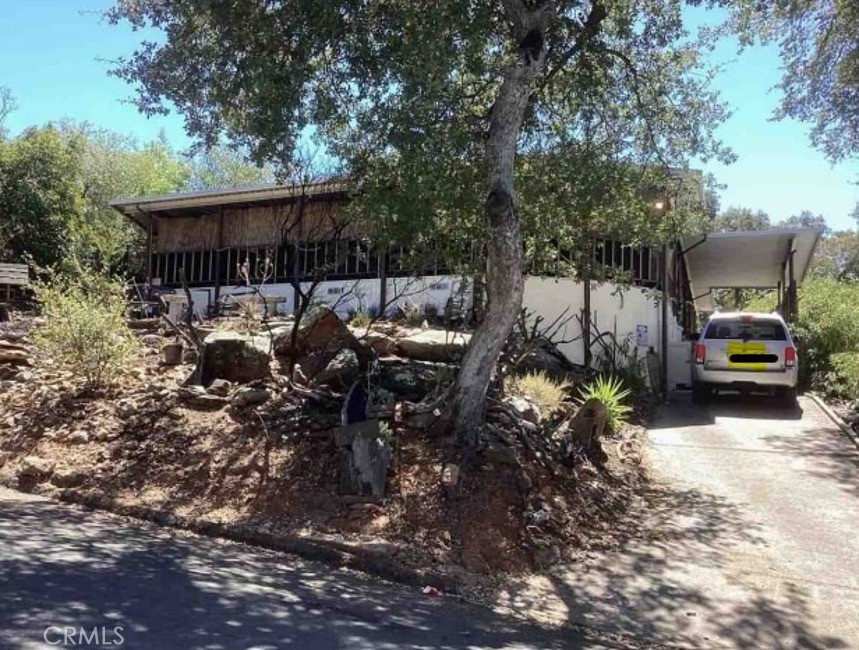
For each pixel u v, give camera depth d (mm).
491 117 7723
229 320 13273
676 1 8711
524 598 5832
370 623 4879
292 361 9219
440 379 8508
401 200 7625
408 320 12922
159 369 10508
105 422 8703
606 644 5113
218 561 5902
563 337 14891
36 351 11344
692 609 5699
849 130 13148
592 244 10430
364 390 8094
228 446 7918
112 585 5020
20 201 24641
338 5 6820
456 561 6289
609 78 8812
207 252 19031
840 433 11273
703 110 9227
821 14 11812
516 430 8164
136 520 6934
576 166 8766
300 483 7230
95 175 30781
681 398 14922
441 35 6480
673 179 9594
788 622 5512
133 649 3984
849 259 41281
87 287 11008
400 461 7402
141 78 7531
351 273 15898
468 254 9102
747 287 26547
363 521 6695
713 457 9891
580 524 7223
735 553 6754
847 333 15766
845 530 7309
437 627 4980
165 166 38562
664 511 7848
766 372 13227
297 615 4852
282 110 7000
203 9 6926
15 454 8398
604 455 8930
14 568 5156
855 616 5605
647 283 16406
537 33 7402
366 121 6996
